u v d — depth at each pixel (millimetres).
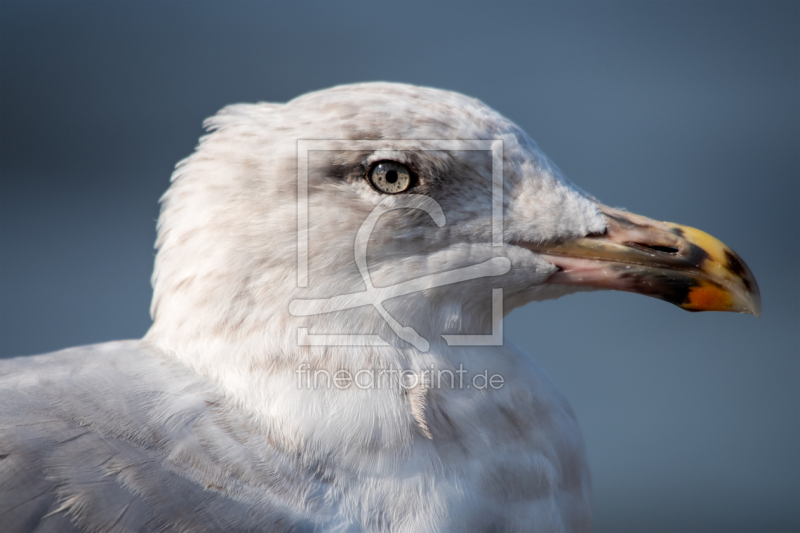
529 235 6625
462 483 5875
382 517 5707
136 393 5926
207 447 5656
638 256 6688
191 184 6520
